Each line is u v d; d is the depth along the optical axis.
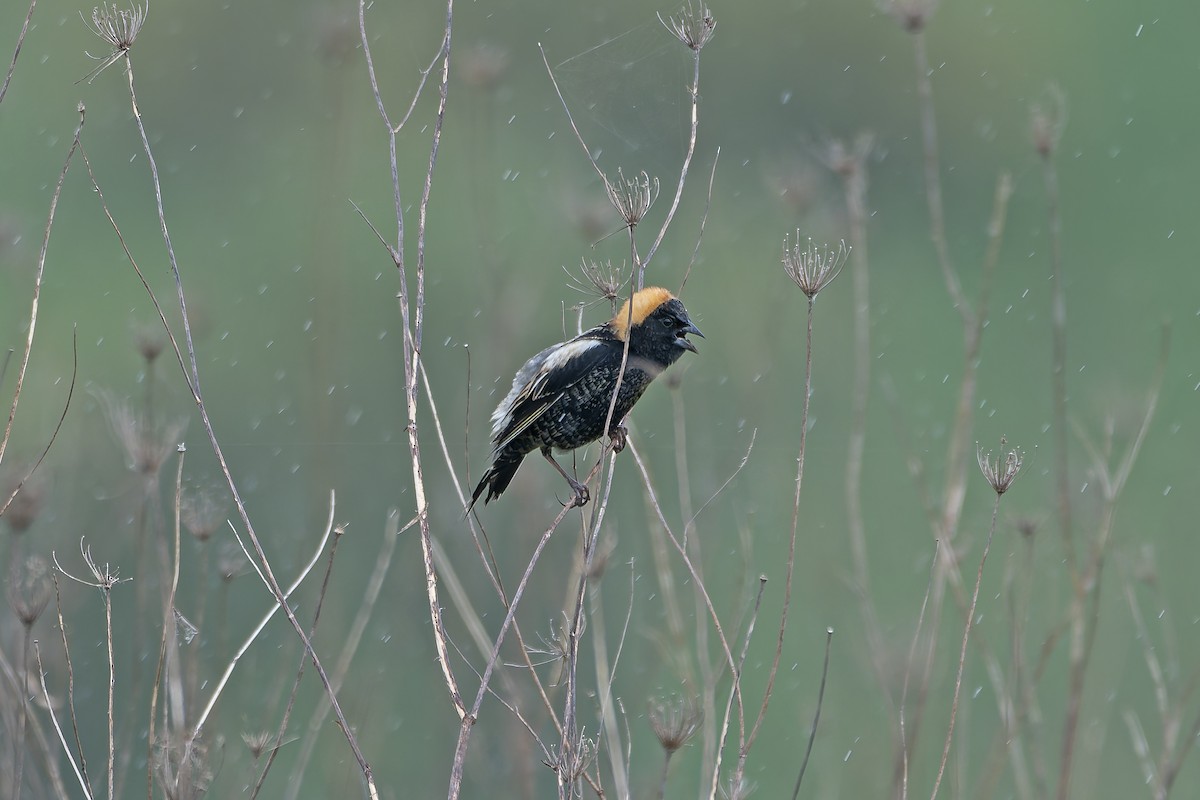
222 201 25.53
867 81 28.38
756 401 14.69
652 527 9.28
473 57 14.23
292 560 14.23
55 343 21.66
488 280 14.29
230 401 21.50
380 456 15.76
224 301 23.67
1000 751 9.62
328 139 23.17
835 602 14.55
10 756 8.51
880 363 22.50
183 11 26.53
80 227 25.25
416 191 23.91
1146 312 25.72
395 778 12.50
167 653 8.05
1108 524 9.98
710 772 8.54
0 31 25.98
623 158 18.59
